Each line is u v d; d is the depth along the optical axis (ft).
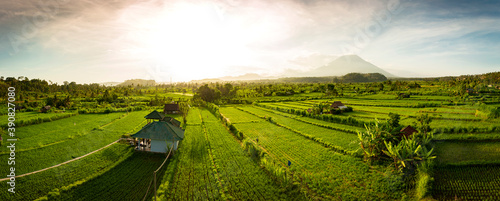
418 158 78.13
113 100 360.07
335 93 388.78
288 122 180.75
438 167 77.92
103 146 114.32
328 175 81.41
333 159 96.53
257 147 108.78
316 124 166.61
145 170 87.76
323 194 68.95
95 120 196.95
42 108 240.53
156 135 108.99
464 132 113.60
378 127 95.09
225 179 79.82
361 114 204.03
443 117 155.43
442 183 69.87
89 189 71.56
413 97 297.74
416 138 99.04
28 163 89.71
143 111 270.87
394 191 69.36
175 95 540.52
